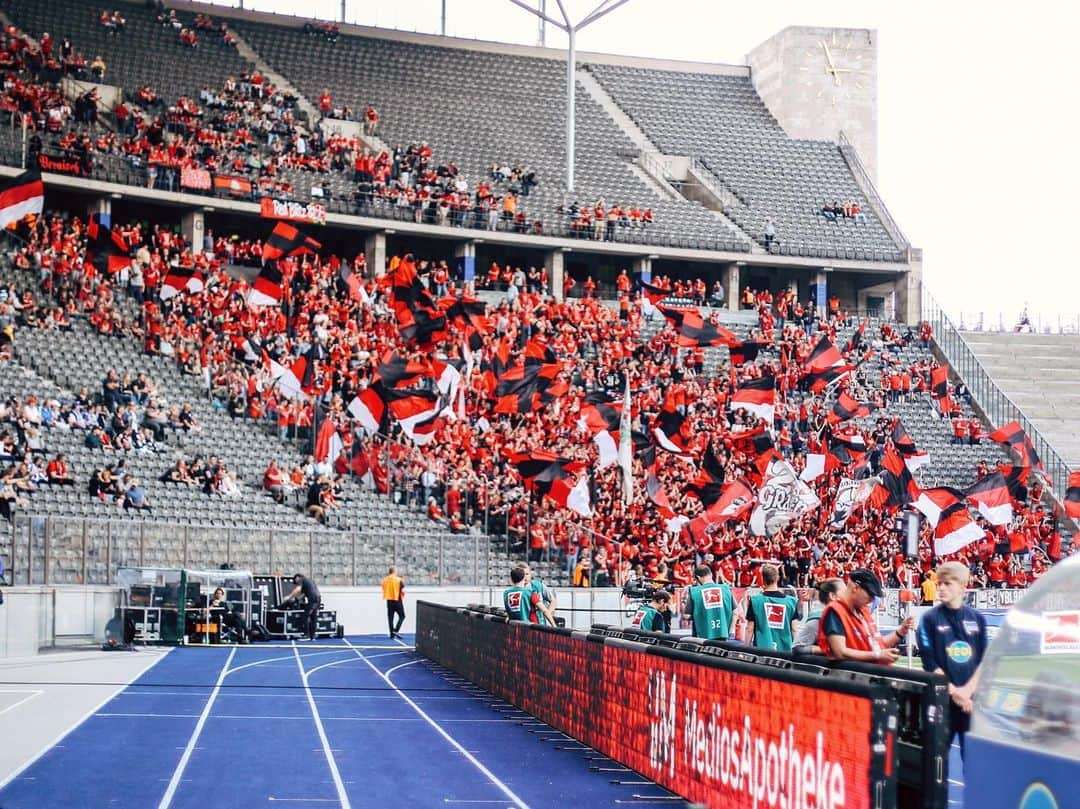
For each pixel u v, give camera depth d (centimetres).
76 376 3775
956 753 1605
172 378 3956
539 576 3781
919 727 876
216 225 5178
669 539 3747
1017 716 743
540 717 1784
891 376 5353
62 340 3900
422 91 6209
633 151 6334
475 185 5728
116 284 4306
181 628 3036
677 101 6762
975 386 5631
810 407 4928
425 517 3838
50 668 2464
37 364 3744
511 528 3859
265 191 4984
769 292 6100
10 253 4131
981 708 780
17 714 1798
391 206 5253
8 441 3203
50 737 1591
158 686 2181
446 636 2580
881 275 6194
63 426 3450
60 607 2889
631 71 6819
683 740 1224
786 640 1658
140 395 3700
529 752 1516
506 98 6394
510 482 3969
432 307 3816
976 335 6138
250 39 6022
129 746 1532
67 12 5525
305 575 3394
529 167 5997
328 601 3456
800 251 5959
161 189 4759
